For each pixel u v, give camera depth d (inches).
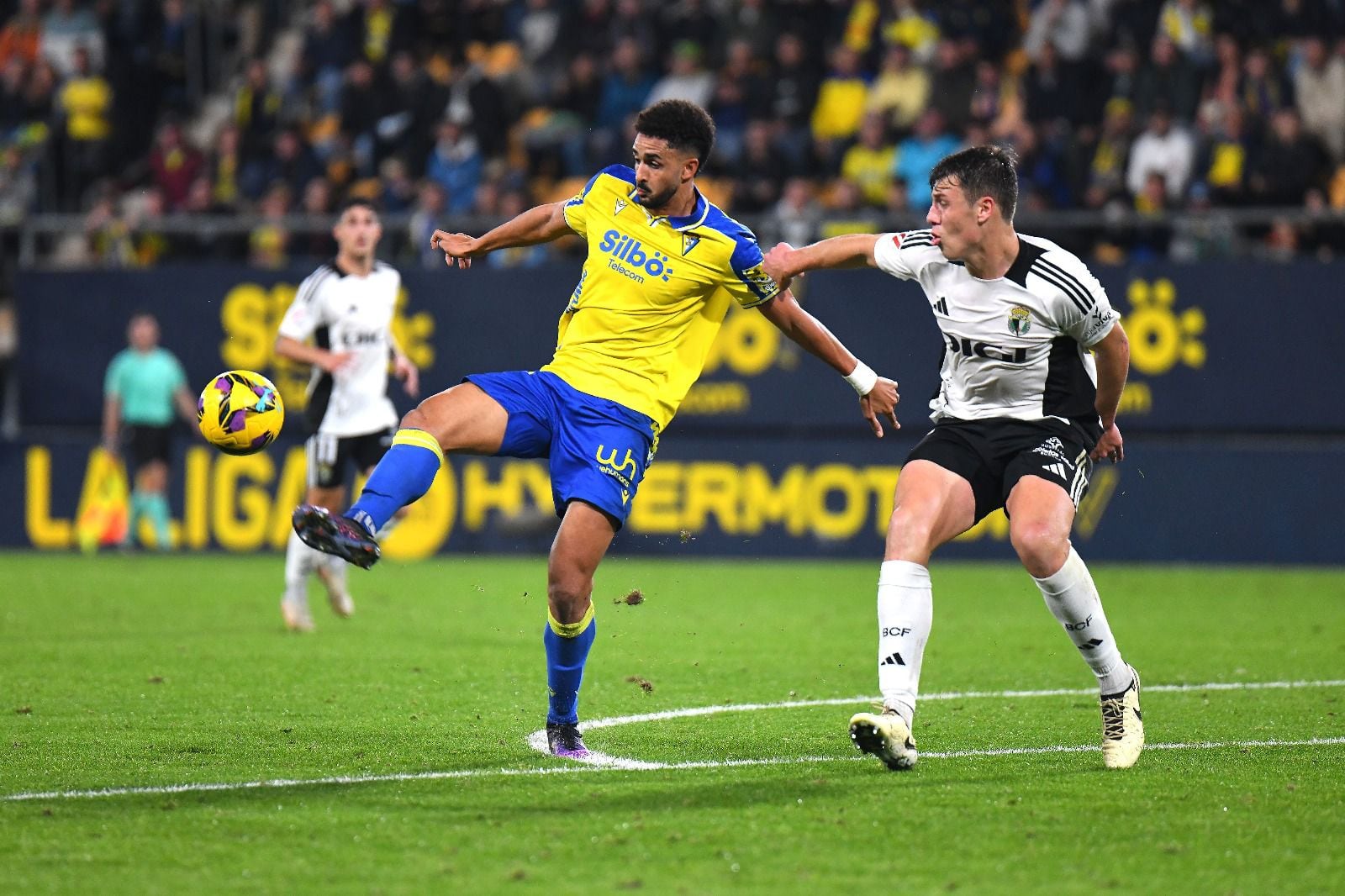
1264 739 867.4
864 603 1640.0
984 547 2137.1
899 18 2554.1
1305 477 2054.6
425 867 580.1
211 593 1728.6
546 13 2787.9
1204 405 2070.6
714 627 1425.9
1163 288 2070.6
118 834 628.4
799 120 2472.9
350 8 2874.0
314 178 2568.9
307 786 719.7
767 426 2160.4
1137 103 2347.4
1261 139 2213.3
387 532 1273.4
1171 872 577.6
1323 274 2037.4
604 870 575.5
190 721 910.4
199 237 2470.5
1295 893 554.3
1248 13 2390.5
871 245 793.6
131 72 2866.6
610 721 920.9
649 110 757.9
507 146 2573.8
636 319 773.9
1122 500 2096.5
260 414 834.2
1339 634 1400.1
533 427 772.6
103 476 2274.9
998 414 784.9
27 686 1055.6
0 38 3058.6
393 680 1084.5
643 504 2201.0
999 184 746.8
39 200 2780.5
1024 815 661.9
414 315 2219.5
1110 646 770.2
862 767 771.4
